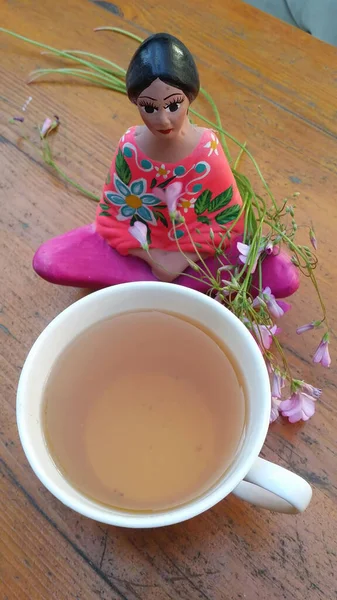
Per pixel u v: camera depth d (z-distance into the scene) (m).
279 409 0.22
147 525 0.15
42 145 0.30
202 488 0.18
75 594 0.20
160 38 0.19
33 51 0.34
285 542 0.20
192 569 0.20
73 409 0.20
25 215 0.28
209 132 0.22
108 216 0.25
